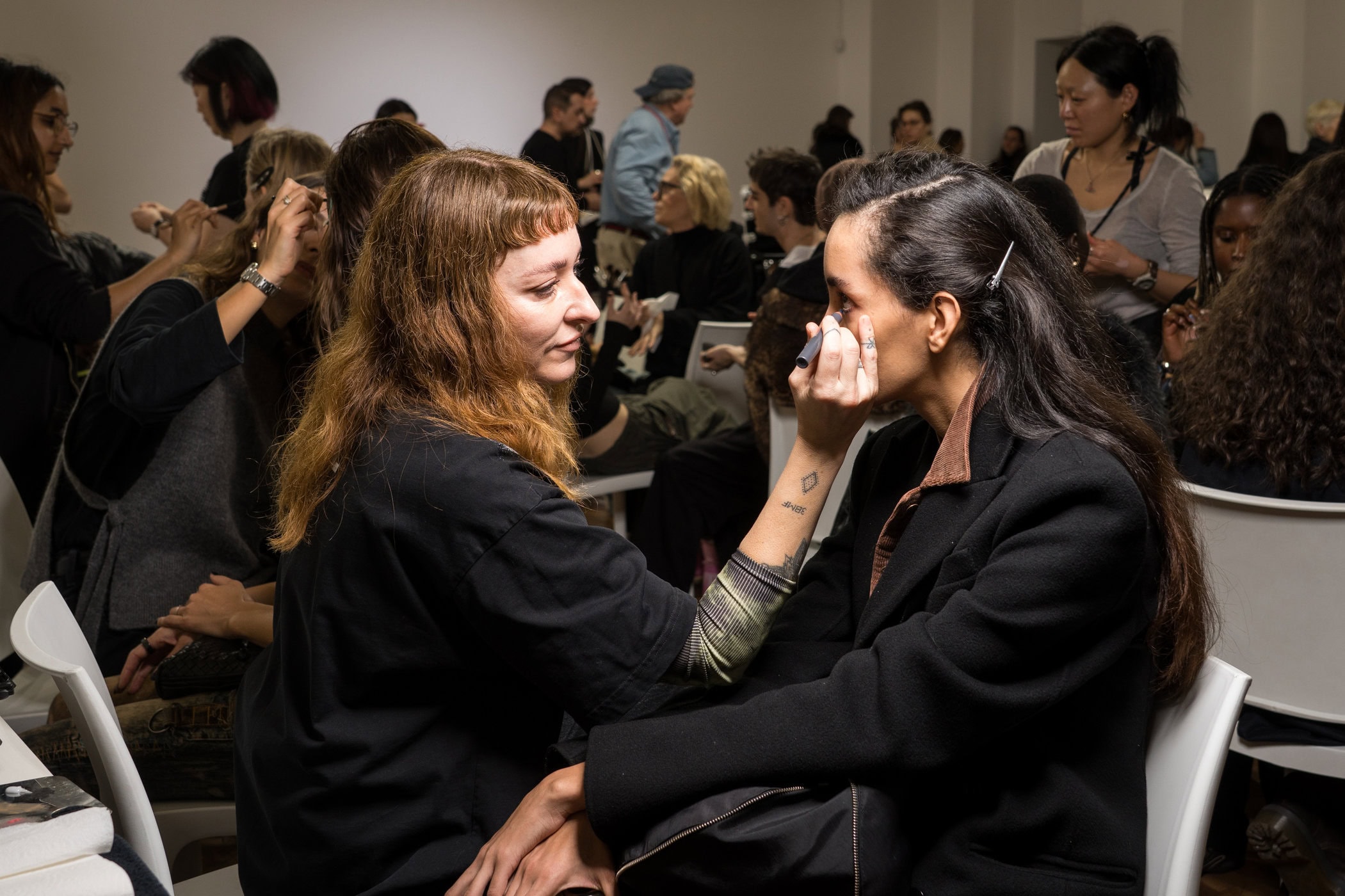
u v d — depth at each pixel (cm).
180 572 182
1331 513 148
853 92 960
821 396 105
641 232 565
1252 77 856
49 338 250
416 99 768
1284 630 157
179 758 148
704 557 317
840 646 120
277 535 118
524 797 109
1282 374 164
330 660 104
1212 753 103
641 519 306
